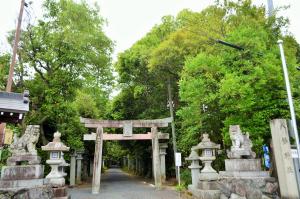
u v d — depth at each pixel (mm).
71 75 19359
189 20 17188
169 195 15273
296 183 9281
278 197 10062
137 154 30344
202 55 12594
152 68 19797
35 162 10406
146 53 21875
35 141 10875
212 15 15430
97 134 19125
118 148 43750
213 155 13711
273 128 10266
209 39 14750
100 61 23250
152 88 24594
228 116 13727
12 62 15023
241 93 10836
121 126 19750
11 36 18297
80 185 23469
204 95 12547
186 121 15773
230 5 14773
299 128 11664
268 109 11961
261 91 12000
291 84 11898
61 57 18734
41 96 19047
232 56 12031
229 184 10586
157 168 19109
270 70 11023
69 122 19859
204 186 12492
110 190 18594
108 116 28812
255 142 12398
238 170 10633
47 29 18938
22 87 18734
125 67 24859
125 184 23109
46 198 10047
